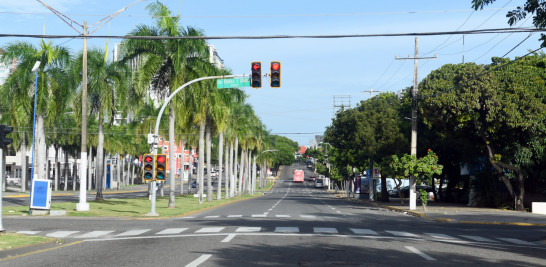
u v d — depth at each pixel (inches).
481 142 1537.9
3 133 601.3
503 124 1384.1
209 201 2058.3
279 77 904.9
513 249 538.3
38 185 1058.1
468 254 468.8
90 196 2351.1
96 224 833.5
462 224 987.3
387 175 1829.5
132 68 1517.0
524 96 1336.1
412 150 1464.1
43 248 500.4
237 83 1012.5
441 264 397.1
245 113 2650.1
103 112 1612.9
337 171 3779.5
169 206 1432.1
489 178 1659.7
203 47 1477.6
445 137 1609.3
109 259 417.4
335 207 1619.1
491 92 1332.4
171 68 1453.0
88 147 3149.6
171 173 1446.9
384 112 1927.9
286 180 7519.7
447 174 2123.5
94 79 1569.9
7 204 1440.7
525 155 1446.9
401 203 1908.2
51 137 2834.6
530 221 1043.9
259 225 789.2
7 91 1414.9
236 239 569.0
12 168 4028.1
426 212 1309.1
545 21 522.3
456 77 1396.4
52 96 1408.7
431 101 1400.1
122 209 1256.2
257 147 3393.2
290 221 890.1
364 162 2413.9
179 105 1432.1
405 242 561.9
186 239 575.8
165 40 1428.4
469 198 1836.9
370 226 813.2
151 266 376.8
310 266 378.0
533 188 1596.9
